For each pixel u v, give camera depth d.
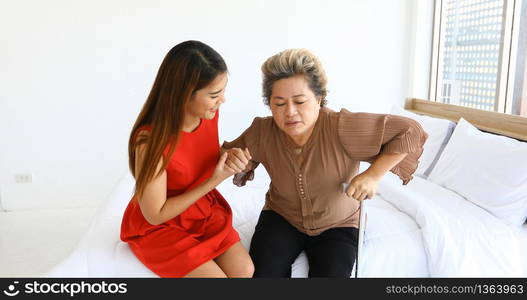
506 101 2.45
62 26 3.01
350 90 3.41
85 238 1.63
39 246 2.63
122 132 3.22
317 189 1.46
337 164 1.42
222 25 3.17
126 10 3.05
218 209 1.56
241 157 1.34
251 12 3.18
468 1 2.80
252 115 3.32
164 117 1.27
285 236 1.52
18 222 2.99
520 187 1.78
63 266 1.43
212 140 1.50
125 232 1.48
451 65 3.04
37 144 3.15
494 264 1.63
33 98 3.07
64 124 3.15
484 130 2.36
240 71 3.25
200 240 1.43
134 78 3.15
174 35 3.13
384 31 3.35
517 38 2.35
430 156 2.35
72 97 3.12
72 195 3.27
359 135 1.37
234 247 1.45
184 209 1.36
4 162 3.14
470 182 1.96
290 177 1.48
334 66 3.35
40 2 2.95
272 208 1.66
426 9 3.25
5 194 3.18
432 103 2.96
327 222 1.52
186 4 3.11
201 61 1.25
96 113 3.17
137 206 1.47
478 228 1.69
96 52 3.08
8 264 2.40
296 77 1.28
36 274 2.30
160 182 1.31
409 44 3.39
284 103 1.31
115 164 3.27
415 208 1.74
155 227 1.43
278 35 3.24
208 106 1.30
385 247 1.59
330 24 3.28
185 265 1.34
